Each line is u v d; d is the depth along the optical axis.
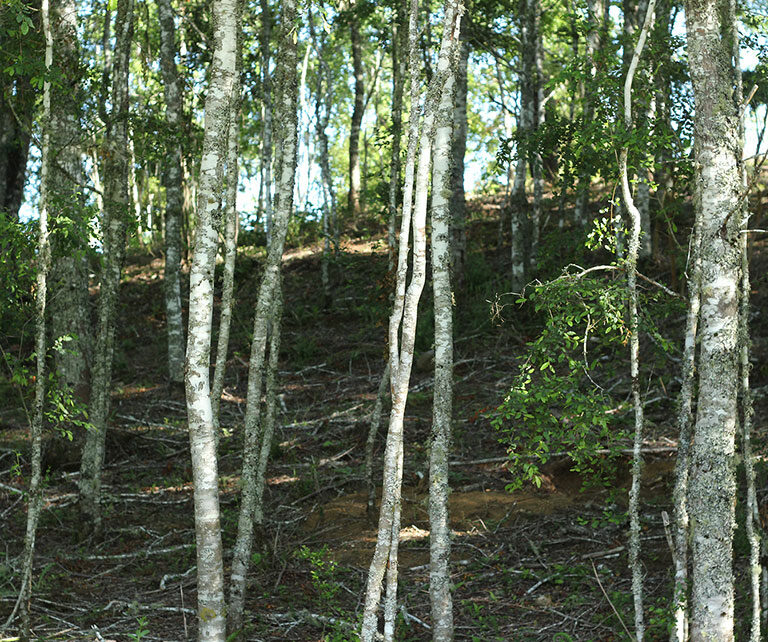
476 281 17.28
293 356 16.17
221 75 4.86
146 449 11.71
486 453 10.56
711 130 3.91
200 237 4.70
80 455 10.84
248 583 7.10
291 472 10.53
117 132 8.49
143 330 18.75
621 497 8.40
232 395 14.35
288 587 7.05
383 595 6.63
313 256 21.53
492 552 7.54
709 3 3.95
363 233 22.02
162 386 15.12
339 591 6.78
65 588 7.05
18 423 12.22
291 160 6.54
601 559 7.05
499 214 22.30
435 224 5.30
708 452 3.84
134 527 8.75
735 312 3.86
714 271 3.86
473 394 12.81
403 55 9.49
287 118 6.61
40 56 7.40
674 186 6.12
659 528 7.46
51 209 6.55
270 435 7.58
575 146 5.71
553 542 7.54
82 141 8.58
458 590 6.77
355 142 24.64
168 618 6.36
